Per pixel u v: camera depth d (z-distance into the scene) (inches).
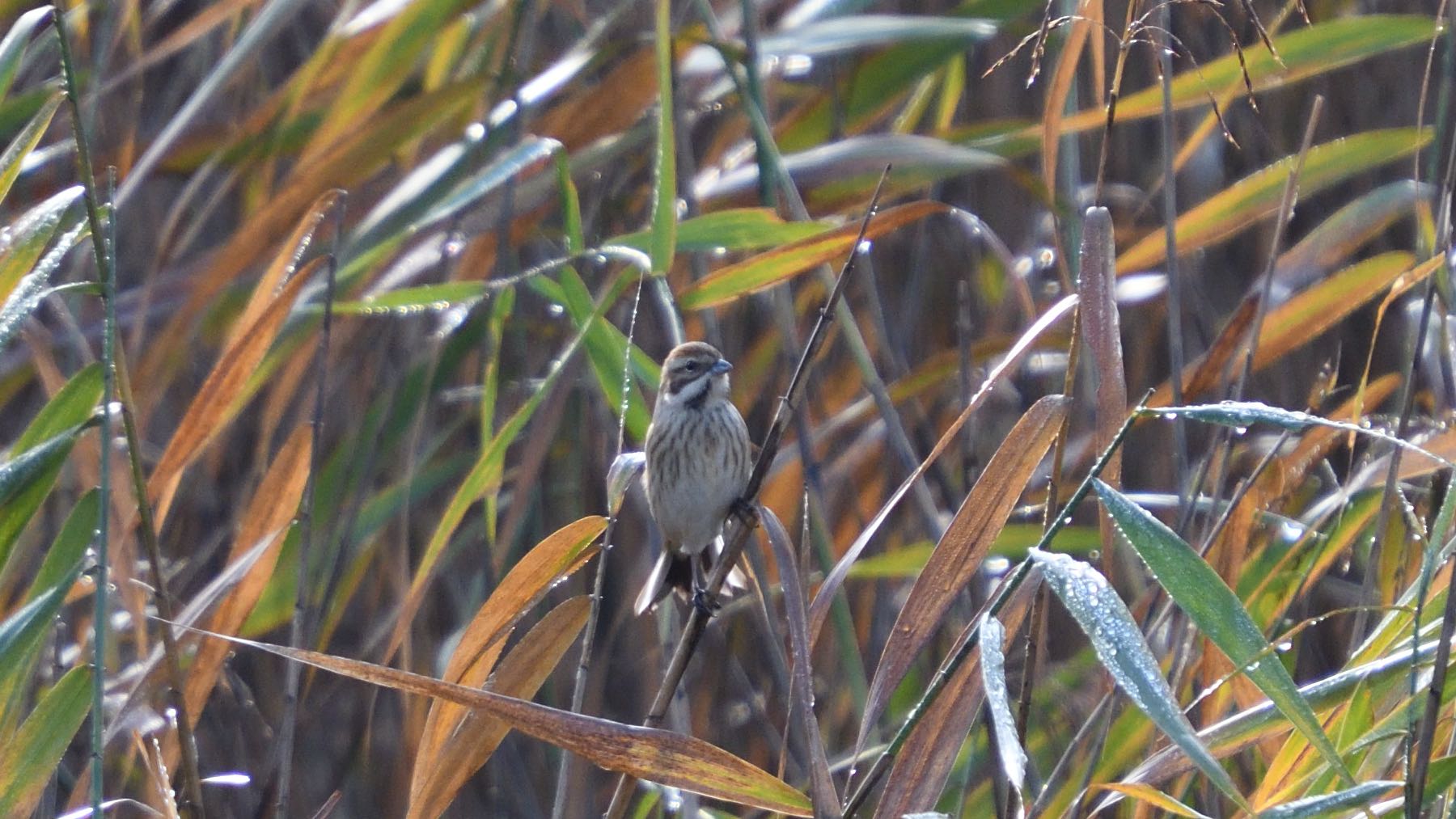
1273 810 212.8
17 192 438.3
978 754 346.3
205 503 462.9
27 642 235.6
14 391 406.9
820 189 382.0
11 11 407.2
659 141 303.3
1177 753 241.4
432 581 445.1
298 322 352.2
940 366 381.7
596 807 445.7
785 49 365.4
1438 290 291.3
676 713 347.3
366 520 384.8
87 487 325.4
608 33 457.4
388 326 416.2
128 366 351.3
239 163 397.1
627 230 465.7
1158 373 464.1
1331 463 424.2
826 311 256.2
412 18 371.6
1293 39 348.8
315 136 378.9
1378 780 242.8
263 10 368.5
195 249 498.0
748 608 427.2
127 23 391.9
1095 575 196.2
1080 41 294.4
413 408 383.9
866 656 415.5
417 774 267.9
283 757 287.9
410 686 213.8
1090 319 238.5
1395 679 262.1
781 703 370.6
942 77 477.1
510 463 448.1
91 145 372.5
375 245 364.5
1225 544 290.4
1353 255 486.3
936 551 236.4
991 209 488.7
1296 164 320.8
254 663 453.1
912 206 308.3
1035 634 250.4
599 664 426.0
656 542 395.5
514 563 426.6
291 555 356.5
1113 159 488.4
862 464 422.0
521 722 216.8
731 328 463.5
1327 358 462.6
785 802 223.5
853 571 353.4
